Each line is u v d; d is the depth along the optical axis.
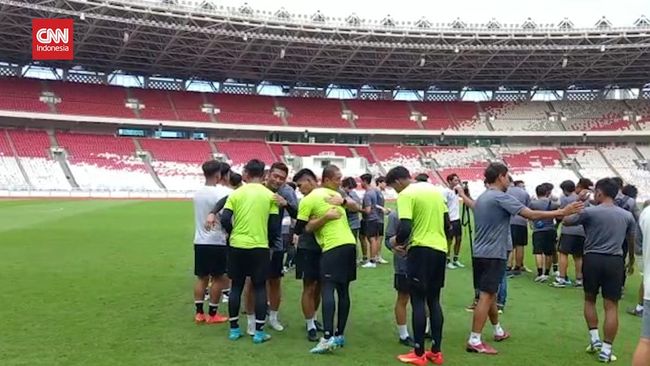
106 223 20.72
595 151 55.97
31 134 47.66
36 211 25.86
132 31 41.12
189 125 51.81
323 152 55.25
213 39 43.62
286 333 7.03
